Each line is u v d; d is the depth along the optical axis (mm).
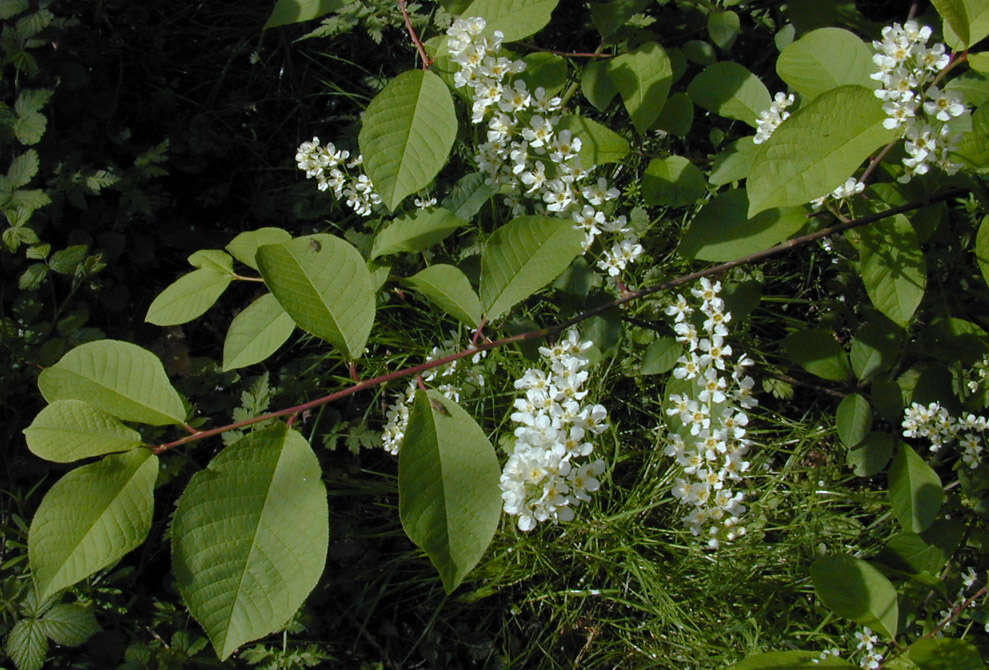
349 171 838
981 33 420
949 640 451
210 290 532
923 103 434
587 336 566
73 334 717
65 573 362
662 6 761
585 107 808
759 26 782
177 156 899
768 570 690
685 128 576
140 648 622
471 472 402
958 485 653
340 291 419
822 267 795
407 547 742
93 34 865
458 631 718
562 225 466
